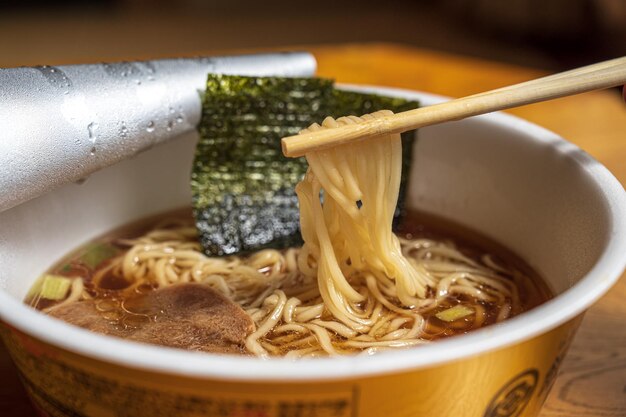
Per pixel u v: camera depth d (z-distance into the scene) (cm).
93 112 20
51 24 76
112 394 15
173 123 22
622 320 23
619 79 19
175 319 20
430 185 25
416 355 14
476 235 24
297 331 20
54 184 20
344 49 38
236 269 22
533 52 61
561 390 20
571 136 31
